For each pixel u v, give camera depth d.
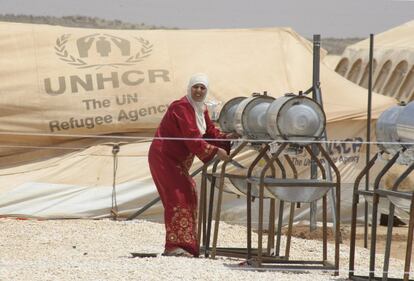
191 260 17.12
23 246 20.80
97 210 26.33
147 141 27.58
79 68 27.67
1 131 26.77
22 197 26.12
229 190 20.05
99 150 27.25
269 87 28.17
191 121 17.81
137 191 26.62
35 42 27.91
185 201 18.09
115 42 28.48
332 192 25.06
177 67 28.31
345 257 20.69
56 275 15.21
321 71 29.47
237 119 18.92
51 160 27.14
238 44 29.47
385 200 16.16
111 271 15.52
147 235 23.16
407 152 15.52
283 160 26.80
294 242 22.70
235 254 18.84
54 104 27.09
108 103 27.41
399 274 17.70
